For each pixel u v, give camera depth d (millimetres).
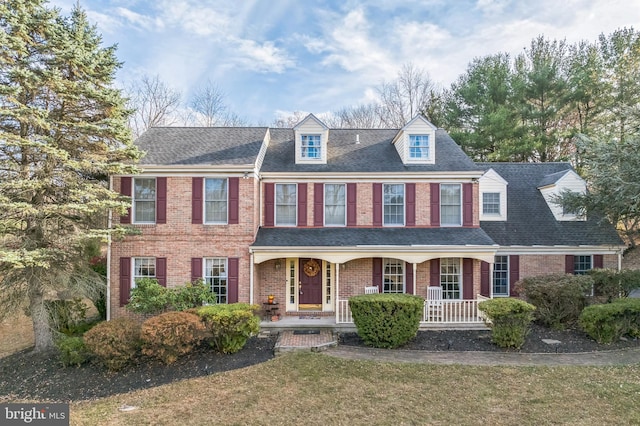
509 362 8844
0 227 9391
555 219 15648
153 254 12883
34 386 8422
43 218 10289
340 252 12523
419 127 14516
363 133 17406
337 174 13906
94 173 11898
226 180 13117
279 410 6574
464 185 14055
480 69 26922
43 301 10992
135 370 8891
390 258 13781
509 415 6234
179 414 6578
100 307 13703
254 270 12906
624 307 10281
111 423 6352
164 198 12961
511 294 14508
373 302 10023
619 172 13578
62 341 9641
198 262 12891
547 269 14625
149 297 10984
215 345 9922
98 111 10953
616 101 23578
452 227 13969
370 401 6848
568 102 24922
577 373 8031
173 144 14539
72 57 9531
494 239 14664
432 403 6730
